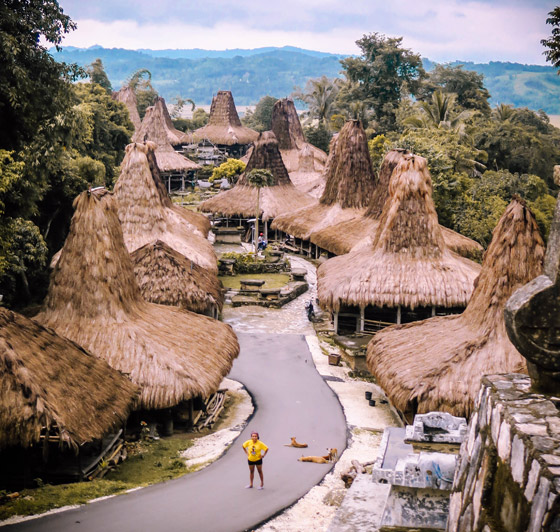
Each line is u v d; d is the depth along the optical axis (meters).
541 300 7.25
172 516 16.12
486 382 7.92
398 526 12.79
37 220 49.19
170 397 23.55
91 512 16.28
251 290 47.06
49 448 19.53
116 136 78.06
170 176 92.00
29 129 34.25
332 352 36.16
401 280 37.69
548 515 5.59
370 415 27.22
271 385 30.70
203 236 51.75
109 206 26.20
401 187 38.72
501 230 25.77
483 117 103.50
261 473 18.41
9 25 31.05
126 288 26.27
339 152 60.94
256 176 56.84
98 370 21.30
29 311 26.75
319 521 16.11
